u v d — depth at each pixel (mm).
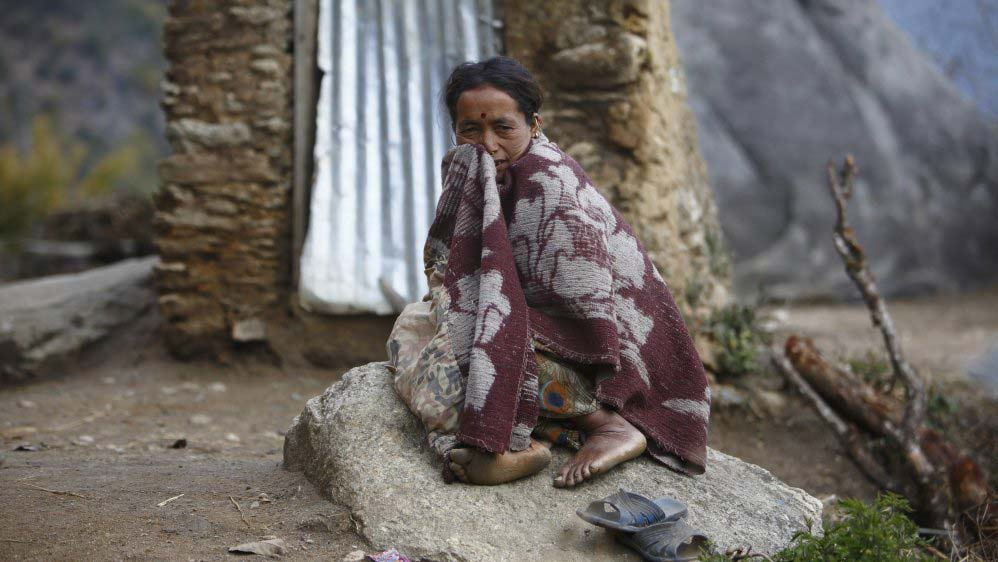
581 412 3082
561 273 3008
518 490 3002
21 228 18703
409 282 6387
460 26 6586
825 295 12719
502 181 3201
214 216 6641
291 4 6645
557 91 6219
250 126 6625
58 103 49844
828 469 5699
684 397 3277
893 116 13719
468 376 2926
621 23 6137
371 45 6633
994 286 13539
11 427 5277
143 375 6602
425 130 6559
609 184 6109
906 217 13391
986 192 13938
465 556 2766
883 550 2723
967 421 6551
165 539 2922
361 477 3078
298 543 2912
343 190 6461
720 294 7164
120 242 11625
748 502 3131
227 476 3645
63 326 6891
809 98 13453
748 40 13633
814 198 13055
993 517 4590
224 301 6672
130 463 4152
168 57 6676
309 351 6629
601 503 2844
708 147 13133
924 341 9711
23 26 52875
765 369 6793
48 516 3080
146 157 43938
